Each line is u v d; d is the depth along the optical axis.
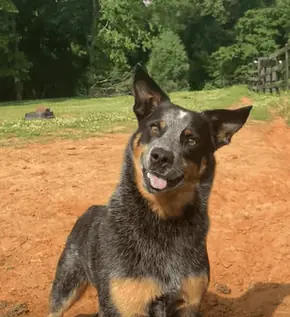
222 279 1.10
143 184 0.69
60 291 0.83
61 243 1.21
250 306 0.99
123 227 0.70
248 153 1.89
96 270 0.73
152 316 0.70
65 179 1.56
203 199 0.72
